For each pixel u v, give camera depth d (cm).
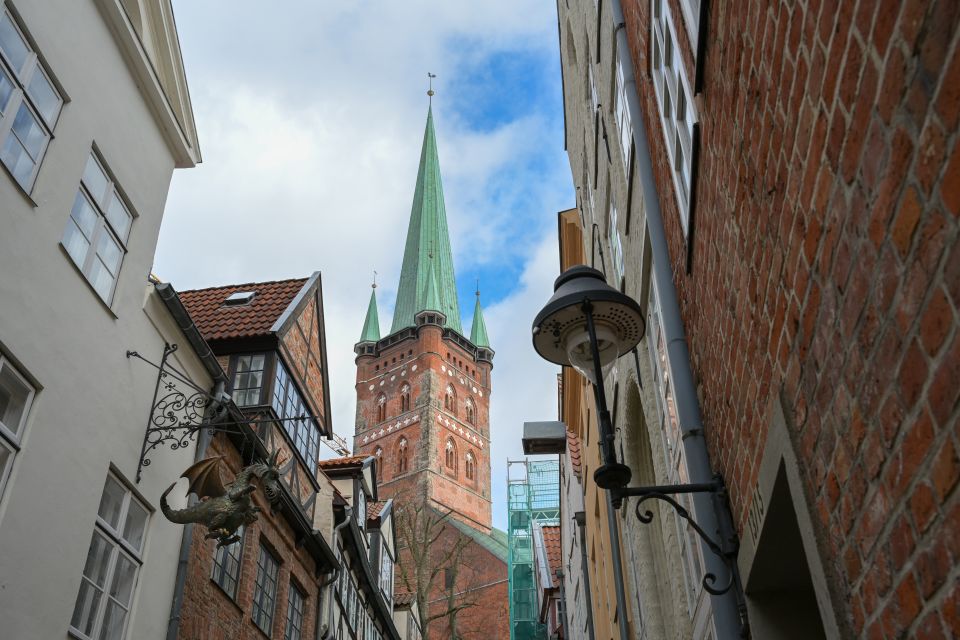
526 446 2655
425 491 8738
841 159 222
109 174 920
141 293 974
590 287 465
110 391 880
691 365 545
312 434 1614
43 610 723
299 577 1483
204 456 1084
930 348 178
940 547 186
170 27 1067
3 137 709
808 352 274
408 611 3112
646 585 903
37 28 777
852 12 204
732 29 337
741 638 439
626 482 427
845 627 263
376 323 10775
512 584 4634
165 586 973
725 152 374
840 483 254
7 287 705
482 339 10844
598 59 983
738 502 430
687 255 497
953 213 162
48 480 750
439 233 11244
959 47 154
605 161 1006
